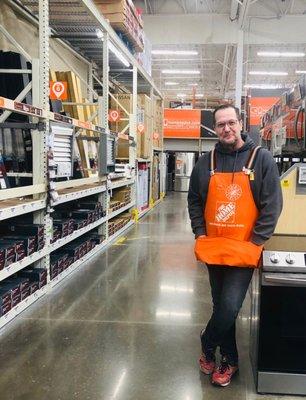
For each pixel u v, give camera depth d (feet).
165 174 48.32
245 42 43.57
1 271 9.46
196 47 51.37
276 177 6.86
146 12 44.29
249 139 7.09
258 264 7.27
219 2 42.47
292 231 7.93
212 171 7.12
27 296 11.21
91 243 17.28
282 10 42.83
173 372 8.04
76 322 10.41
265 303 7.19
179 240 21.17
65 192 14.15
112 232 20.86
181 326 10.27
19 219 12.13
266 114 16.65
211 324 7.41
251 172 6.86
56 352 8.80
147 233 23.11
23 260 10.62
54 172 11.91
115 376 7.86
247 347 9.20
